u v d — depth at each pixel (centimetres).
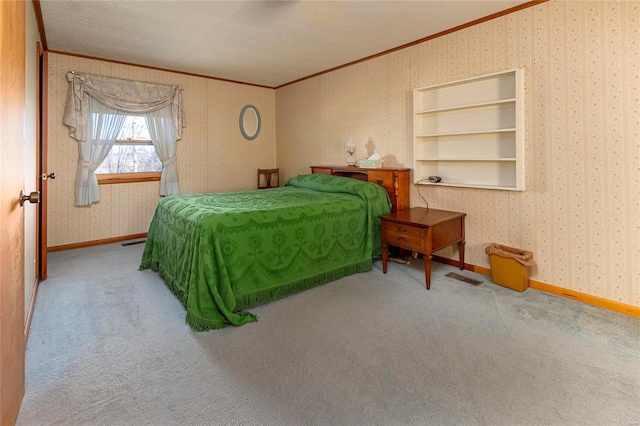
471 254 317
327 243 283
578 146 246
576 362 174
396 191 346
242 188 539
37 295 262
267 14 286
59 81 383
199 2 266
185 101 474
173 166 464
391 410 142
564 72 250
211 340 198
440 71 329
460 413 140
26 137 201
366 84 407
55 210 390
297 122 522
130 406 144
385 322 219
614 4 226
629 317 224
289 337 201
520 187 272
